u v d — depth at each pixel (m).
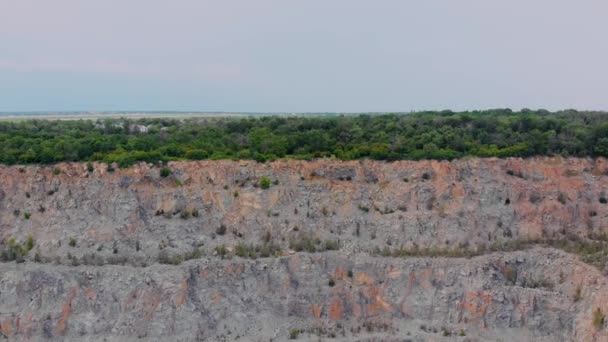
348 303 57.78
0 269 56.62
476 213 65.62
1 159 65.75
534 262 60.19
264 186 66.19
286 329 55.44
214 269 58.00
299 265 59.28
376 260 59.91
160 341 53.31
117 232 61.50
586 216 66.56
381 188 67.62
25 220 62.09
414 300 57.69
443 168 68.56
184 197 65.06
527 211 66.31
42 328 53.31
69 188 63.84
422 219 64.56
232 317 55.81
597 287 53.97
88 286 55.88
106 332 53.66
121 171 65.19
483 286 57.34
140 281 56.06
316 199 66.06
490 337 54.81
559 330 55.00
